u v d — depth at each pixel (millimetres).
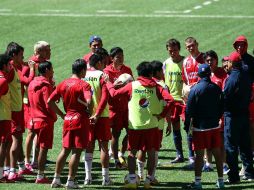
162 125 41125
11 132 40344
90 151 39531
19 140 41062
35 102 39875
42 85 39750
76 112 37938
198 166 38344
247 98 39281
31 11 88625
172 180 40625
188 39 44844
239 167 43188
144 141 38250
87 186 39062
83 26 82500
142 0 92375
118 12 87375
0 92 38875
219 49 73625
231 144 39438
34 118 39875
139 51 74062
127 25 82500
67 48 75688
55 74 67562
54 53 74188
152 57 72188
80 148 38000
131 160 38344
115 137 43594
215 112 38094
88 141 38406
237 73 39000
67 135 38062
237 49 41656
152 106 38125
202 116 37969
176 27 81250
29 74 42188
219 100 38156
